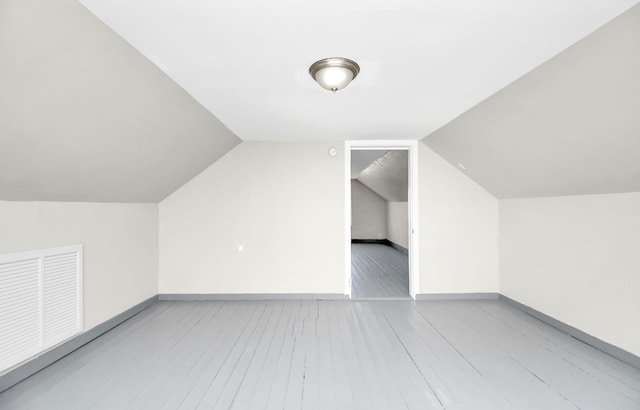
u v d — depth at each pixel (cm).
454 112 287
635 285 230
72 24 138
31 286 222
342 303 382
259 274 397
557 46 173
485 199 396
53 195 236
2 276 203
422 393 200
